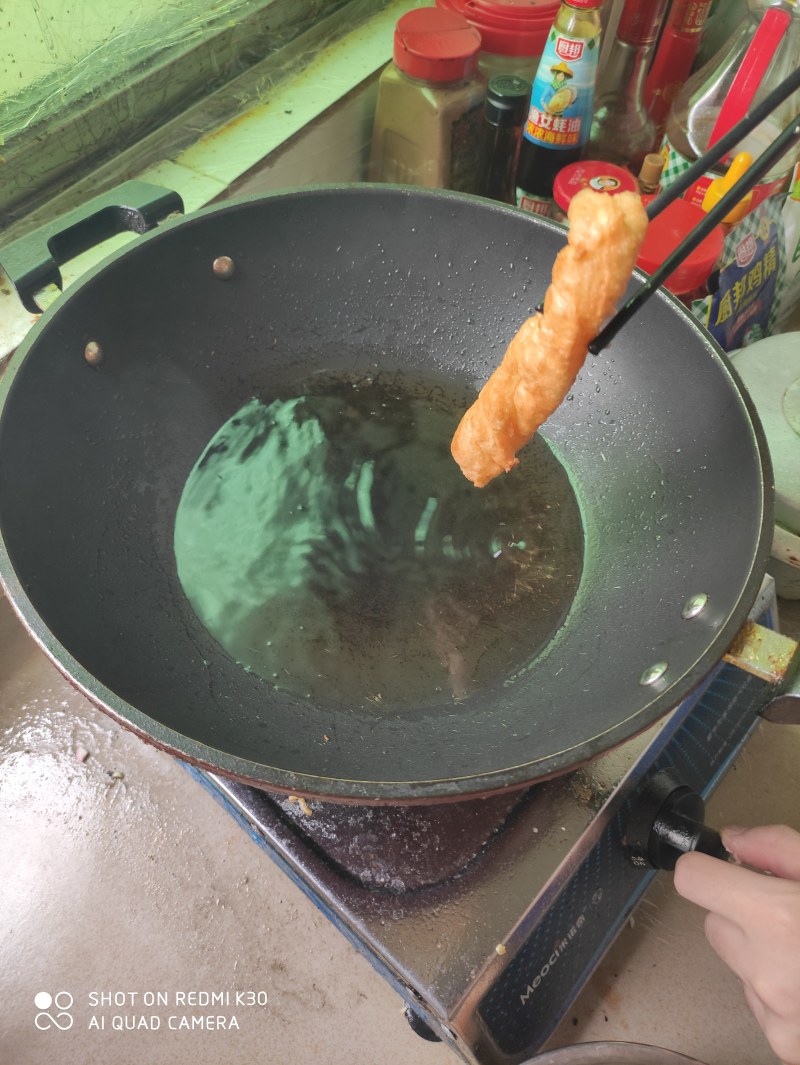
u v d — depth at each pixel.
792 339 0.51
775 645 0.29
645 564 0.39
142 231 0.40
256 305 0.46
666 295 0.39
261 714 0.35
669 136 0.52
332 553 0.41
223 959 0.43
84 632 0.33
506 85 0.53
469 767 0.31
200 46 0.55
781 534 0.47
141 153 0.54
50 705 0.50
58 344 0.38
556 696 0.35
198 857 0.45
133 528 0.40
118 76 0.51
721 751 0.41
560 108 0.51
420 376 0.49
